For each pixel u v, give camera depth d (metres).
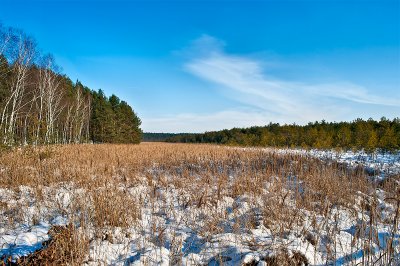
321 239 3.97
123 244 3.93
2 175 7.43
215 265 3.33
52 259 3.16
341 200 5.70
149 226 4.65
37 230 4.26
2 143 10.13
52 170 8.33
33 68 23.56
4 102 20.55
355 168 9.16
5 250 3.52
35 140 11.38
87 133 38.53
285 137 28.27
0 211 5.02
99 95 47.31
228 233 4.14
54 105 26.73
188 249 3.81
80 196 5.71
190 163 11.80
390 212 4.92
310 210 5.31
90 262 3.36
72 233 3.66
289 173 8.68
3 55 18.31
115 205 4.89
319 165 9.80
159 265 3.30
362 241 3.61
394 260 3.11
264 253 3.39
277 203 5.17
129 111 51.75
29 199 5.91
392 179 7.03
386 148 15.60
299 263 3.35
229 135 54.41
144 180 8.11
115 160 11.52
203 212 5.25
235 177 7.77
